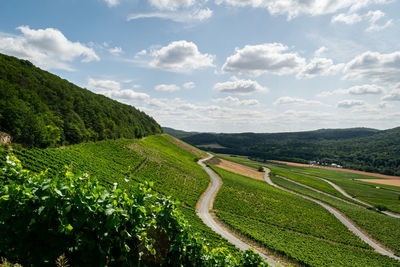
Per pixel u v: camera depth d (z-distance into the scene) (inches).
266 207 2605.8
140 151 3843.5
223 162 5698.8
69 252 168.4
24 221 158.6
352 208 3085.6
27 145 2143.2
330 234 2138.3
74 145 2950.3
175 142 6850.4
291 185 4101.9
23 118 2187.5
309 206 2903.5
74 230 169.0
